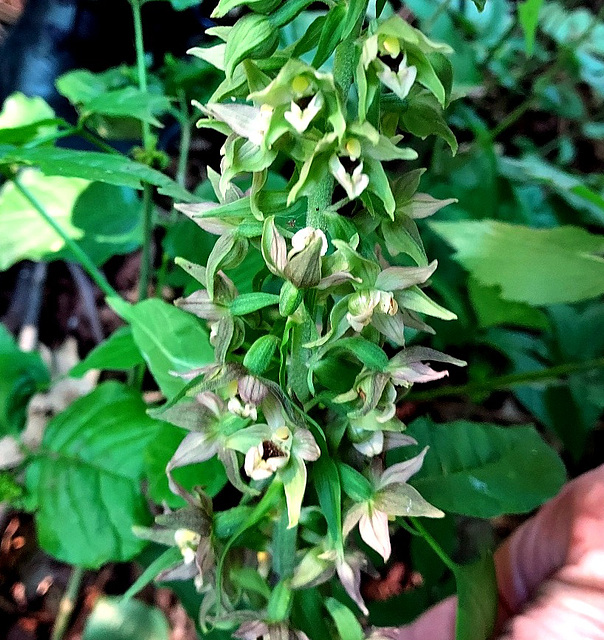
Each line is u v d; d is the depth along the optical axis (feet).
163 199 0.93
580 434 0.72
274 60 0.29
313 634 0.40
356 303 0.31
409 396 0.71
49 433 0.57
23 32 0.91
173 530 0.41
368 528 0.35
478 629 0.37
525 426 0.51
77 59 0.90
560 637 0.40
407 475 0.36
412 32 0.26
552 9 1.04
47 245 0.71
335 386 0.34
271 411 0.34
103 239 0.73
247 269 0.56
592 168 1.17
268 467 0.33
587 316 0.78
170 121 0.94
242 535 0.40
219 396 0.38
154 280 0.89
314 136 0.28
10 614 0.67
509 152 1.13
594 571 0.43
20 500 0.55
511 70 1.11
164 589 0.70
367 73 0.27
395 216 0.33
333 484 0.34
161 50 0.89
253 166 0.29
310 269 0.28
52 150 0.41
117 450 0.56
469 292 0.69
